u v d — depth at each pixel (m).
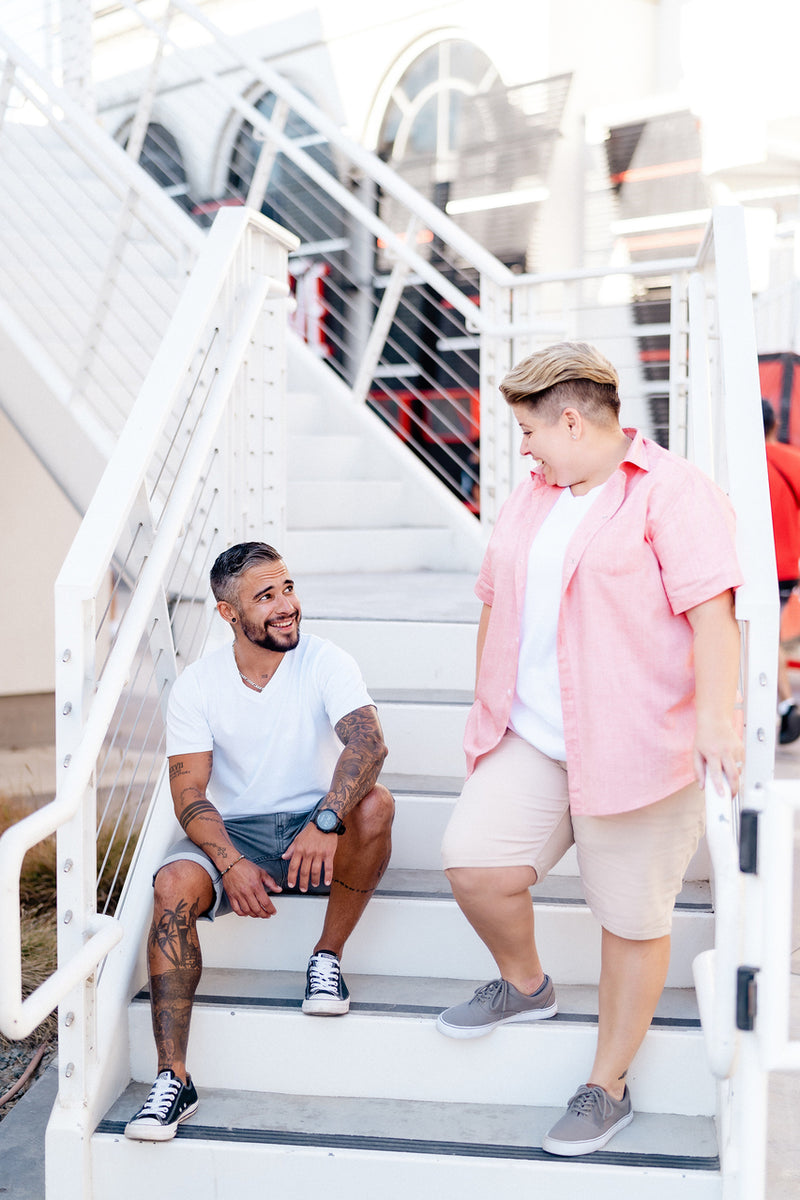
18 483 5.95
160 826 2.62
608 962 2.10
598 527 1.93
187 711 2.38
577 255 6.34
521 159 6.43
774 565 2.00
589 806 1.97
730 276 2.44
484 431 4.27
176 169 8.20
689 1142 2.10
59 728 2.06
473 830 2.09
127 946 2.38
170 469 3.74
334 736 2.53
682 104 5.98
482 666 2.15
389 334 6.82
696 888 2.57
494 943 2.19
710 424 2.70
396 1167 2.07
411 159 6.98
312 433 5.15
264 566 2.29
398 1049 2.28
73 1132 2.11
